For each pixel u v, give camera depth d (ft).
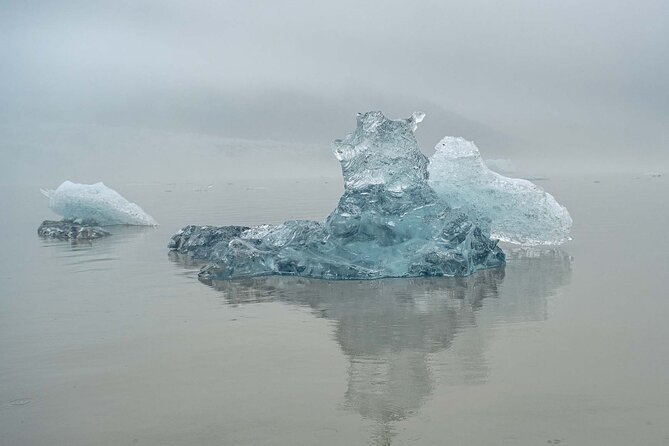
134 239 37.73
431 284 22.90
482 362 14.01
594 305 18.95
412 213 26.27
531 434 10.42
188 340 16.25
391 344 15.53
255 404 11.98
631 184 94.48
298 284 23.43
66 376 13.71
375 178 26.94
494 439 10.27
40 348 15.78
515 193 29.50
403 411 11.48
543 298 20.11
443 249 25.09
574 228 38.63
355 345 15.52
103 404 12.16
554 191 78.59
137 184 146.20
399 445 10.16
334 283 23.57
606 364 13.64
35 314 19.36
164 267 27.71
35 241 38.11
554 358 14.12
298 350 15.23
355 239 25.93
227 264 25.22
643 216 44.57
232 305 20.15
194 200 73.82
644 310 18.20
